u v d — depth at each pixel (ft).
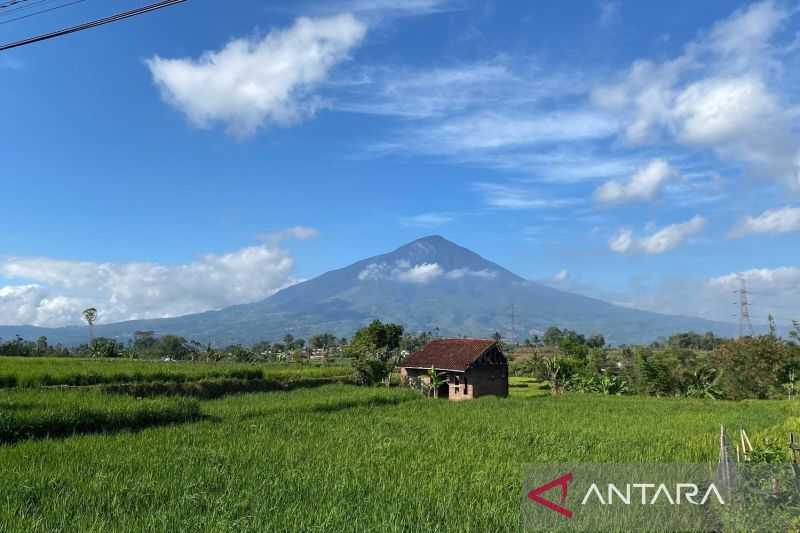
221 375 131.03
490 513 35.37
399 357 238.27
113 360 160.04
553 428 80.18
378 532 31.35
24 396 79.30
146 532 30.83
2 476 42.16
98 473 42.83
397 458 53.47
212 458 50.49
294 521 32.65
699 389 198.90
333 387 136.15
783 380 189.37
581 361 247.91
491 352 176.45
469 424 82.94
